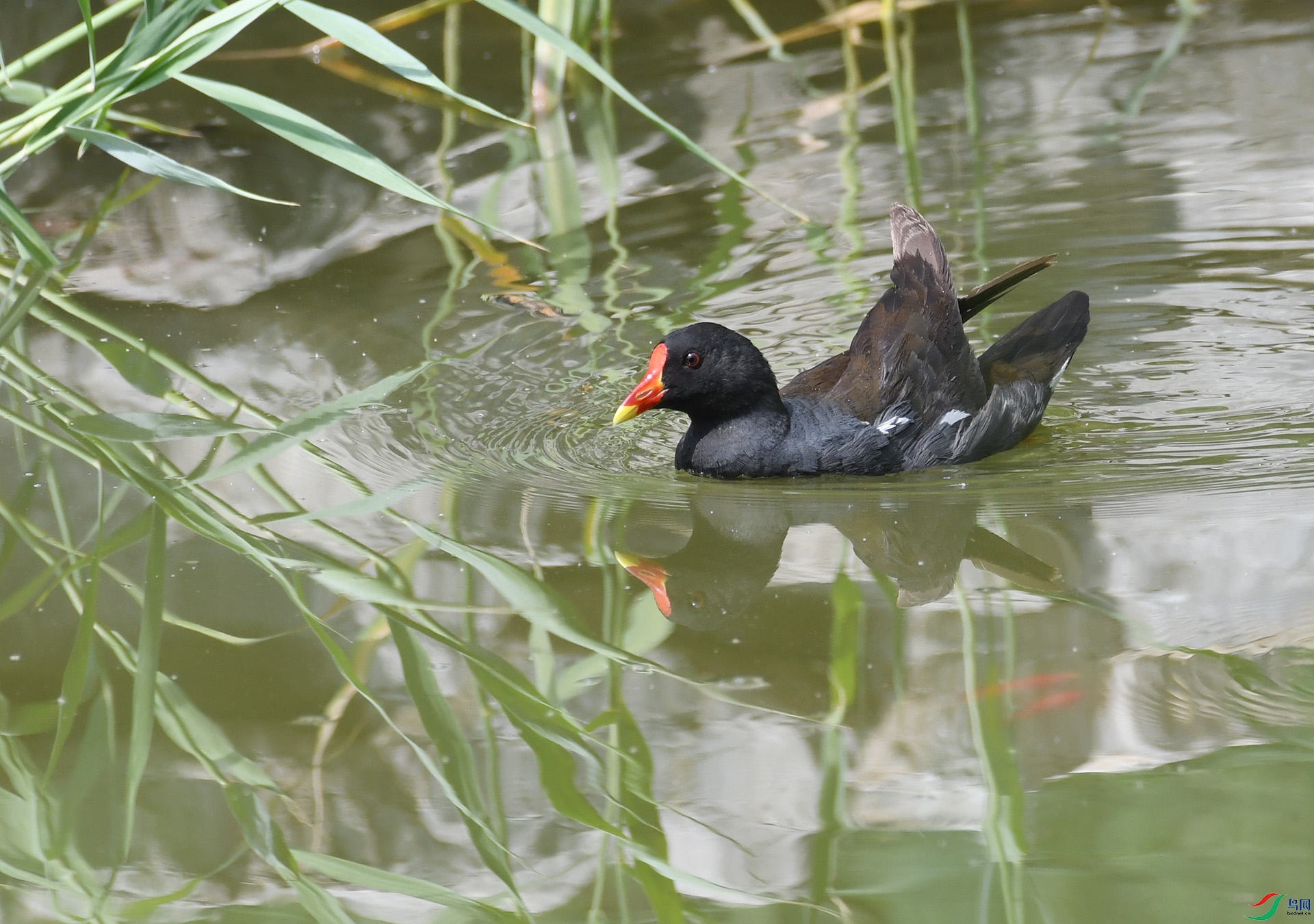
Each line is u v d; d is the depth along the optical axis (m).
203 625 8.28
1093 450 10.28
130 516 9.54
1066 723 6.87
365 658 7.87
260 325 12.53
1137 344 12.00
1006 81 17.59
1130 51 18.28
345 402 11.23
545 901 5.98
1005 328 12.48
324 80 18.16
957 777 6.57
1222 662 7.23
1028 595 8.18
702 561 8.89
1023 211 14.40
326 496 9.79
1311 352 11.62
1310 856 5.84
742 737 7.01
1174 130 15.95
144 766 7.07
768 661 7.69
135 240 14.34
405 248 14.14
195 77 10.31
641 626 8.09
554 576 8.70
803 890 5.88
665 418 11.59
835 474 10.33
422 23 20.03
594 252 14.00
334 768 7.01
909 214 11.55
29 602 8.56
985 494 9.72
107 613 8.47
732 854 6.14
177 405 11.12
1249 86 16.94
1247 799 6.18
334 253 14.05
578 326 12.62
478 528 9.35
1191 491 9.36
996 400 10.16
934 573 8.58
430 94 17.80
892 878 5.93
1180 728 6.72
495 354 12.12
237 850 6.44
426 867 6.28
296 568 8.82
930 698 7.20
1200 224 13.88
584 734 7.08
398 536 9.22
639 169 15.86
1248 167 14.94
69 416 10.93
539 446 10.72
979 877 5.87
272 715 7.44
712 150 16.20
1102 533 8.87
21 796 6.87
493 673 7.64
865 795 6.50
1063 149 15.72
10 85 11.75
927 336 10.68
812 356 12.02
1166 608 7.85
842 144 16.19
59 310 12.84
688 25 19.81
